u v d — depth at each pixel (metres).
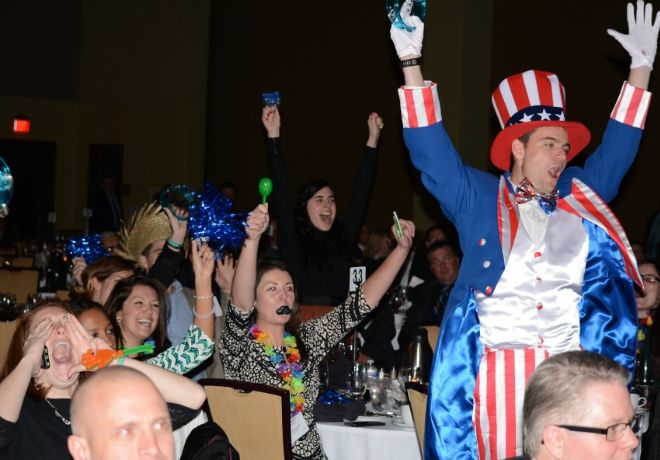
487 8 11.53
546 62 10.83
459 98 11.31
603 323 3.57
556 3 10.74
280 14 14.45
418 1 3.67
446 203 3.73
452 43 11.41
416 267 9.29
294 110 14.13
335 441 4.76
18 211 18.28
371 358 6.61
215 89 16.08
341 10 13.41
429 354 5.37
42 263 11.81
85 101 17.97
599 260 3.61
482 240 3.62
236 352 4.45
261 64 14.77
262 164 14.70
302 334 4.57
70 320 3.25
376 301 4.48
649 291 5.80
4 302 7.93
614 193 3.93
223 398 4.26
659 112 9.66
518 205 3.63
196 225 4.06
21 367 3.17
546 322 3.52
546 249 3.57
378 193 12.66
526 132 3.67
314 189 6.31
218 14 15.99
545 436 2.29
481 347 3.57
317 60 13.77
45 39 18.33
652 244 8.45
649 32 3.95
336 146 13.41
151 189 16.97
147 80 17.19
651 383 5.48
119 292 4.57
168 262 5.24
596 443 2.25
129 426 2.10
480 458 3.56
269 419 4.15
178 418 3.22
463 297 3.63
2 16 18.09
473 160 11.47
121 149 17.47
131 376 2.16
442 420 3.58
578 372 2.29
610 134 3.89
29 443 3.21
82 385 2.15
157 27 17.11
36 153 18.34
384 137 12.64
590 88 10.31
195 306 4.06
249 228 4.23
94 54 17.83
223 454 2.61
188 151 16.67
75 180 18.27
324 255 6.25
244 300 4.38
